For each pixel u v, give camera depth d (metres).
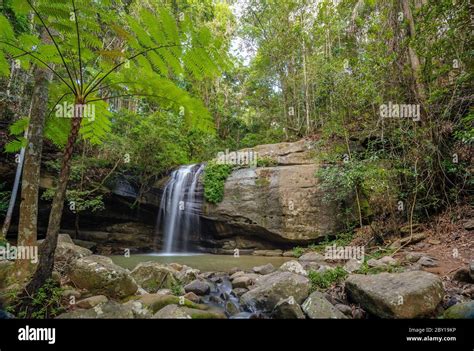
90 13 2.98
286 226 8.83
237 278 4.97
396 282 3.39
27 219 3.62
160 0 11.55
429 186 6.65
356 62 7.79
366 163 7.27
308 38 13.06
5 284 3.48
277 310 3.35
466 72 5.86
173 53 3.20
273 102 16.31
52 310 2.89
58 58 3.16
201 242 10.39
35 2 2.85
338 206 8.62
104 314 2.84
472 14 5.55
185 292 4.37
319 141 9.59
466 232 5.71
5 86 10.01
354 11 10.05
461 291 3.58
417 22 6.82
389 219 7.16
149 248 10.92
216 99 17.92
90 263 3.72
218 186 10.06
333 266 5.81
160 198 11.13
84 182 10.15
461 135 5.63
